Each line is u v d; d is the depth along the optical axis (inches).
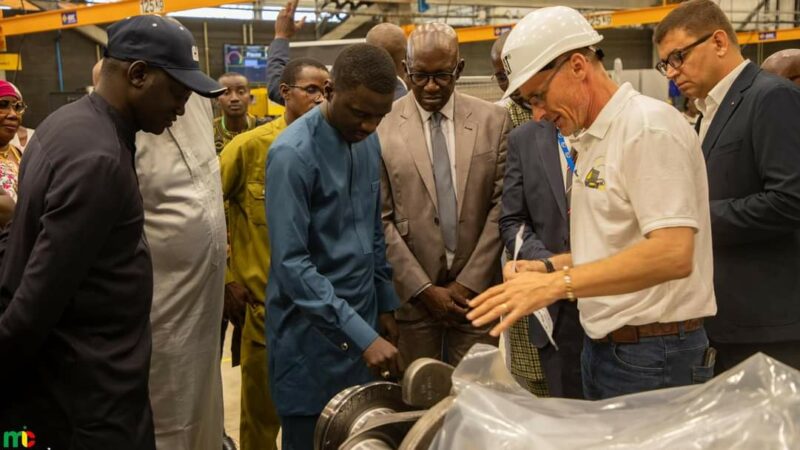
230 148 100.2
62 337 53.6
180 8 244.1
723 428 31.9
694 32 75.5
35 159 52.5
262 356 102.3
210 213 79.3
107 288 54.7
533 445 32.5
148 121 57.9
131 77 55.7
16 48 380.8
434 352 91.7
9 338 49.8
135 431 57.6
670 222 50.1
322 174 68.2
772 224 70.2
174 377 78.2
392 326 79.7
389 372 63.6
